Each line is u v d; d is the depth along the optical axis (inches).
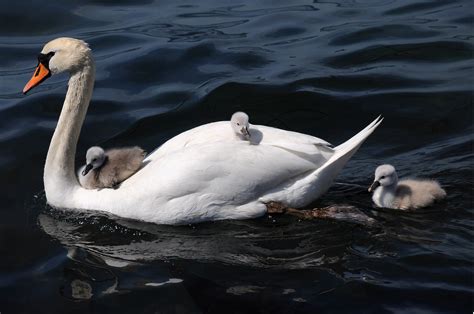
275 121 576.4
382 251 422.3
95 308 385.1
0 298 396.8
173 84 626.8
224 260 421.4
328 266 410.6
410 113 579.2
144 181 455.5
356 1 772.0
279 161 449.7
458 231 440.1
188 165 446.9
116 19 735.1
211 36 698.8
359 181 503.2
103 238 447.2
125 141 553.6
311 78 628.1
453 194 476.4
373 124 468.1
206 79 631.2
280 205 455.8
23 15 732.7
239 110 589.3
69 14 739.4
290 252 427.5
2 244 444.1
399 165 516.7
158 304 384.8
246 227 452.8
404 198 467.5
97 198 466.9
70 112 474.0
